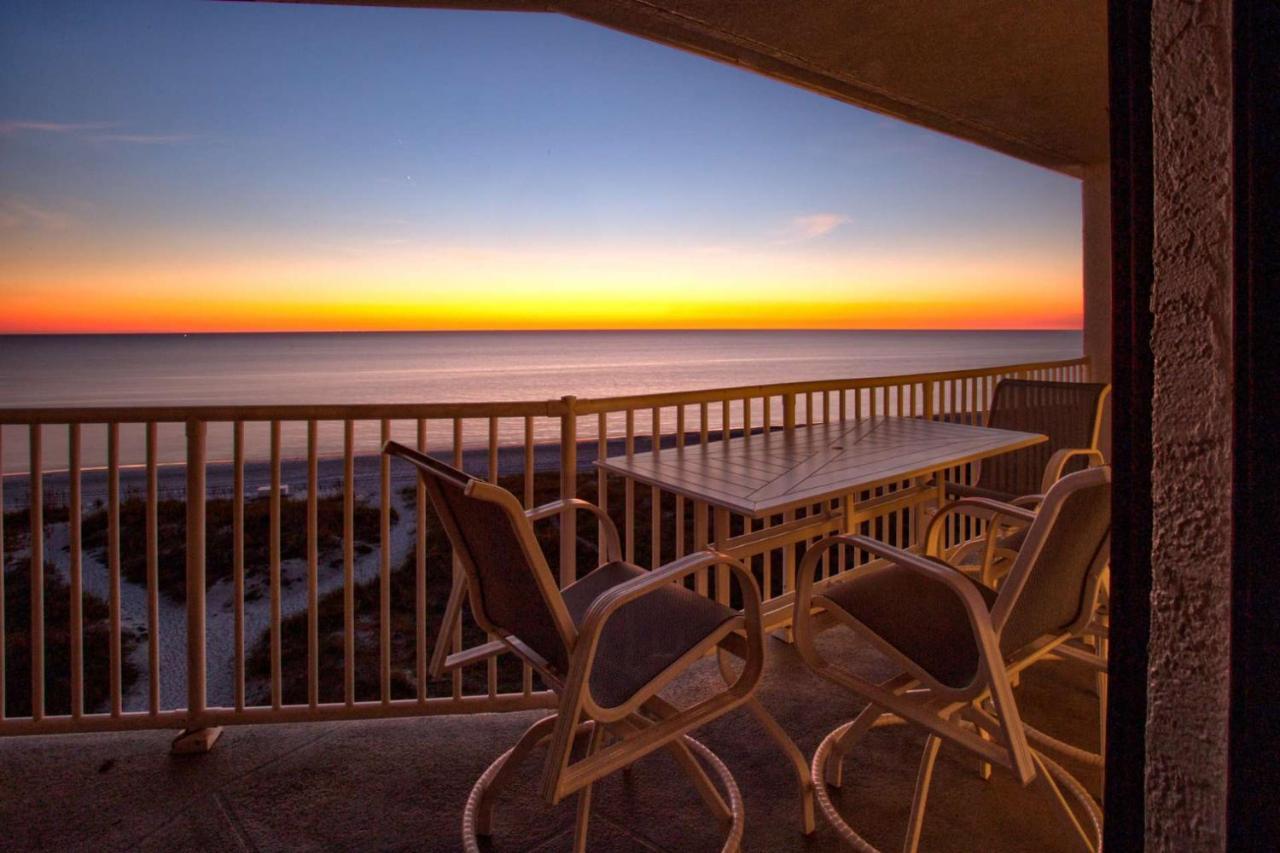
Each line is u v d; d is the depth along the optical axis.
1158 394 0.69
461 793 1.98
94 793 1.97
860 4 3.12
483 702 2.35
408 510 13.47
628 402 2.56
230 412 2.18
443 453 21.59
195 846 1.77
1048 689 2.49
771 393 3.09
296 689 5.62
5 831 1.81
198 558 2.19
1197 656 0.66
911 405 3.94
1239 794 0.59
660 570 1.39
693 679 2.66
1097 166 5.54
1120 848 0.80
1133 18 0.73
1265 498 0.57
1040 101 4.24
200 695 2.21
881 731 2.28
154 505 2.18
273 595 2.24
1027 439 2.86
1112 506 0.79
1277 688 0.57
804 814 1.79
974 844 1.76
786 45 3.52
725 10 3.18
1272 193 0.55
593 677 1.44
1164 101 0.68
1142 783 0.77
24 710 5.54
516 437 28.03
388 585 2.32
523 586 1.39
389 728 2.31
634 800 1.96
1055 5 3.14
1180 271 0.66
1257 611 0.58
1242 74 0.57
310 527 2.25
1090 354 5.64
